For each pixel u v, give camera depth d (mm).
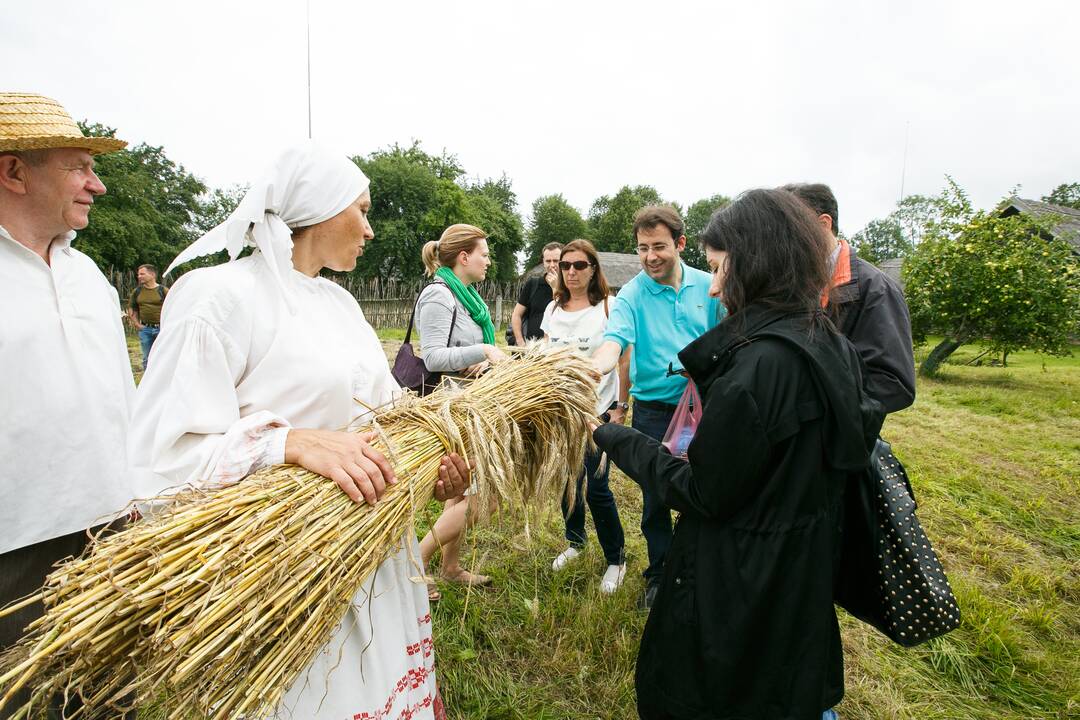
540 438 1759
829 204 1974
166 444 1072
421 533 2998
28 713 842
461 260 2820
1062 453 5363
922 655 2422
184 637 828
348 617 1207
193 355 1097
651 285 2783
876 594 1554
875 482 1519
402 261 38938
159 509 1047
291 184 1267
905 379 1819
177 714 859
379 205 39594
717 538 1345
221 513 977
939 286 10875
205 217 36562
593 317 3270
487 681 2174
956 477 4535
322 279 1445
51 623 834
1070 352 10719
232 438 1092
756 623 1303
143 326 8500
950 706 2152
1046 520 3871
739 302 1385
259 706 929
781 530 1282
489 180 60562
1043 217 11094
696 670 1383
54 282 1616
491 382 1647
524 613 2547
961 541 3406
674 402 2814
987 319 10648
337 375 1272
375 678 1242
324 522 1061
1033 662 2354
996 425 6531
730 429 1227
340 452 1133
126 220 24938
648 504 2609
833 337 1367
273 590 950
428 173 40875
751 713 1339
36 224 1582
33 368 1536
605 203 68625
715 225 1479
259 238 1221
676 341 2768
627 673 2230
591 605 2572
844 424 1263
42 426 1545
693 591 1380
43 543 1609
